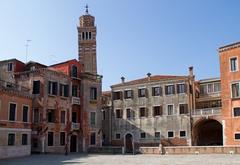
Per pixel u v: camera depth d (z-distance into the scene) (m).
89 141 54.69
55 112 49.66
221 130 57.94
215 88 59.09
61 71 53.03
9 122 40.06
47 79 48.59
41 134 47.06
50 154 45.88
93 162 31.08
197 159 32.44
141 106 61.44
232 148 39.66
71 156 41.22
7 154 39.16
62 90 51.50
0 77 51.03
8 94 40.22
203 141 59.38
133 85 62.78
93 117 56.19
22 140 42.41
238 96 48.06
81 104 54.75
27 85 48.91
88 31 79.12
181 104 57.56
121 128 63.00
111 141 63.72
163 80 59.75
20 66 51.81
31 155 43.16
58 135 49.75
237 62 48.44
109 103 66.50
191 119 56.28
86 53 78.56
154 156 39.53
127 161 31.75
